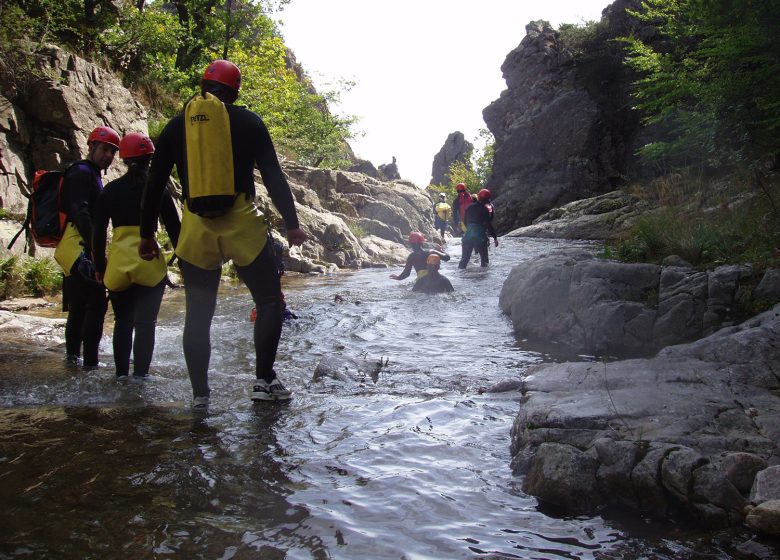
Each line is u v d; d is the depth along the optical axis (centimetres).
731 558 219
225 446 321
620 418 311
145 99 1930
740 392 344
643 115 3027
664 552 224
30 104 1175
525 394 374
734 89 923
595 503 260
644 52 1349
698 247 680
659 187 2044
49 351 559
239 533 232
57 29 1528
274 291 404
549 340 617
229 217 380
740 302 560
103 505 254
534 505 261
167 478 279
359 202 2194
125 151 452
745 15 884
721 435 291
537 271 669
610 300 602
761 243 643
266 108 2452
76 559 213
